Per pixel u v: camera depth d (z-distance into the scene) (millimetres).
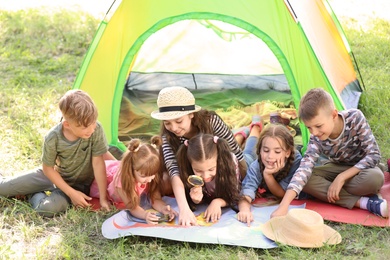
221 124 3277
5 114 4461
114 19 3693
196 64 5000
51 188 3277
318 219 2732
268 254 2643
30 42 6113
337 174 3229
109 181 3309
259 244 2732
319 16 4203
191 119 3182
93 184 3330
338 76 4121
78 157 3150
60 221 3072
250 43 4949
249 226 2912
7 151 3850
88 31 6371
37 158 3770
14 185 3221
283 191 3217
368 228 2914
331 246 2717
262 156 3123
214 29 4891
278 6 3473
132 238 2857
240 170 3322
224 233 2836
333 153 3178
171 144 3213
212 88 4766
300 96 3518
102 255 2740
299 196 3271
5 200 3246
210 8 3586
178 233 2828
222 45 4992
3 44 6043
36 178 3234
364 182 3041
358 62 5402
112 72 3748
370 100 4496
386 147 3820
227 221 2973
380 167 3355
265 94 4617
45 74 5391
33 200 3197
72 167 3193
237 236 2809
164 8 3629
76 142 3088
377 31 6285
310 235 2697
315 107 2930
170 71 4992
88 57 3770
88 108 2938
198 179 2947
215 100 4543
